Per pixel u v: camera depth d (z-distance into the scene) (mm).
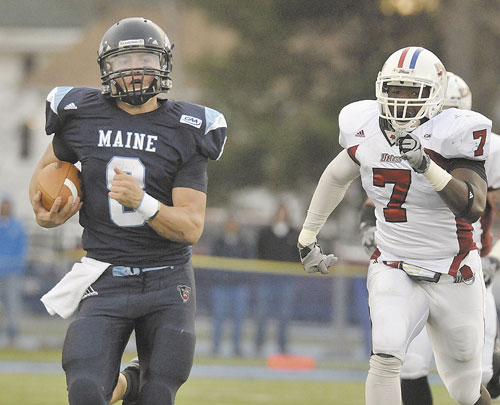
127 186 14875
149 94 15547
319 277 40062
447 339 17250
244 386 31109
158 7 118000
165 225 15242
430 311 17172
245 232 49250
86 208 15953
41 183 15828
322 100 74188
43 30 119062
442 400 28250
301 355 40094
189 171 15781
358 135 16781
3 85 109688
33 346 39625
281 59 74750
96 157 15633
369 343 39844
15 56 118250
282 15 74875
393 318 16406
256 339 39438
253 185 75625
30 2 121812
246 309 39531
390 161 16484
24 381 30703
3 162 100562
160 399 15047
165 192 15789
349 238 70000
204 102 76438
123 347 15766
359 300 40250
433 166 15445
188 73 78062
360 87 72938
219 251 39500
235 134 74438
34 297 39656
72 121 15867
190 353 15547
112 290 15703
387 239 17219
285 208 39844
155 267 15805
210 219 59594
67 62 110750
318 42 75438
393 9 74250
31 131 102500
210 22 77375
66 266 40219
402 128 16203
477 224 19453
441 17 72562
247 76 74750
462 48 69750
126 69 15383
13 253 38719
